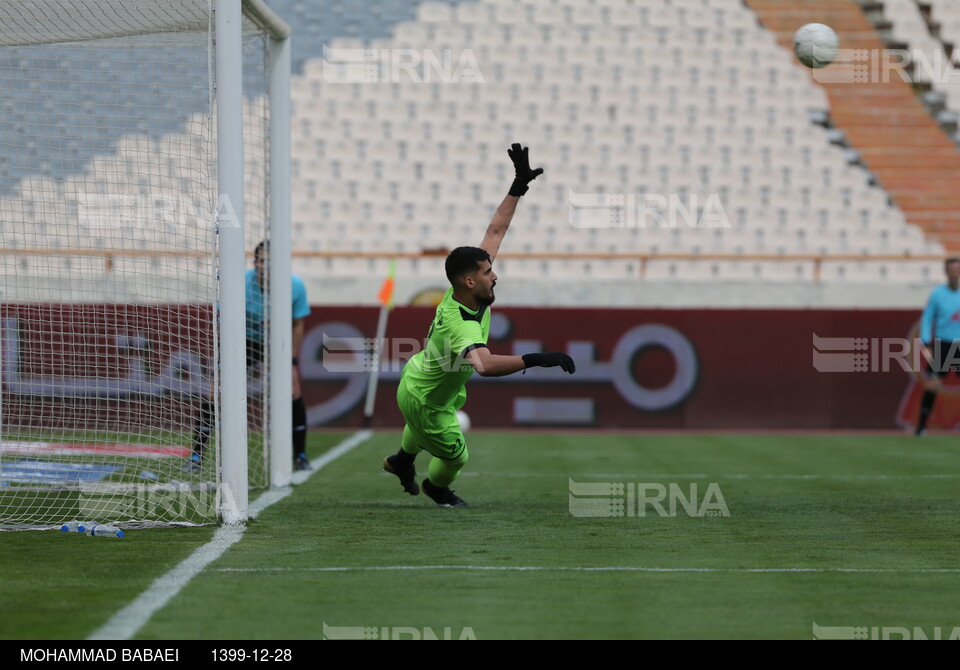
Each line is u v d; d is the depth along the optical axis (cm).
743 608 1535
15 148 3425
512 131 6756
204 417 2877
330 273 6238
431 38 6994
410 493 2514
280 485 2898
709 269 6322
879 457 3941
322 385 5288
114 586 1642
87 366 3253
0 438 2959
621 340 5350
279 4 7019
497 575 1744
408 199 6550
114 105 3062
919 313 5359
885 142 6831
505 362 2012
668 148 6731
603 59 7000
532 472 3388
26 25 2731
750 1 7219
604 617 1480
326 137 6712
